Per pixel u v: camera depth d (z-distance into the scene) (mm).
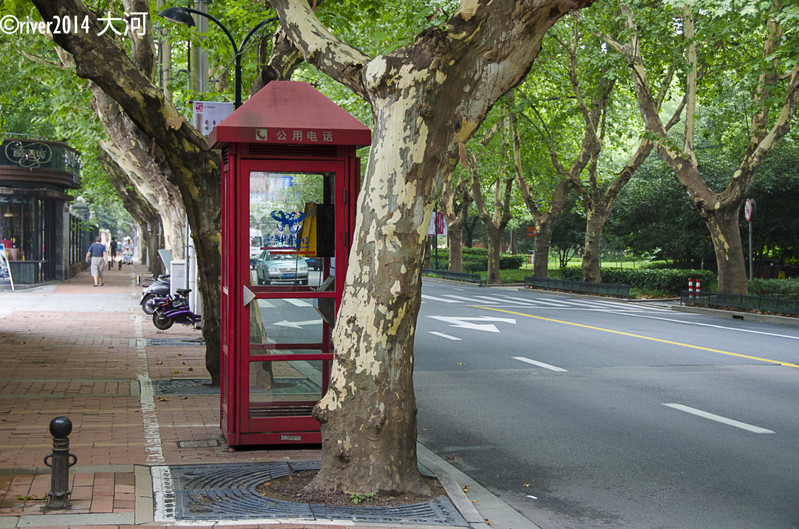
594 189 34062
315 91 7383
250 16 15984
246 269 7367
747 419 9328
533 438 8445
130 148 20844
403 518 5492
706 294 26328
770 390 11180
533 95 34812
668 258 42156
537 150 38688
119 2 15125
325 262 7496
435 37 5750
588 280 34469
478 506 6051
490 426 8992
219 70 20609
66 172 34219
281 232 7379
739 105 29438
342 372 6039
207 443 7598
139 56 12055
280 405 7473
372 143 6027
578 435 8570
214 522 5195
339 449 5988
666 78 29375
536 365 13375
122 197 42469
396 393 6023
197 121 13586
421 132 5824
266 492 6000
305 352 7516
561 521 5871
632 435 8562
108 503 5512
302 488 6098
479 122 5988
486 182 45875
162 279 23125
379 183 5902
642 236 41375
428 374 12461
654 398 10578
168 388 10648
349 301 6035
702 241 37500
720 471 7211
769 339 17484
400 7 20297
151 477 6289
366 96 6371
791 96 23859
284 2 6836
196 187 10242
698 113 40188
